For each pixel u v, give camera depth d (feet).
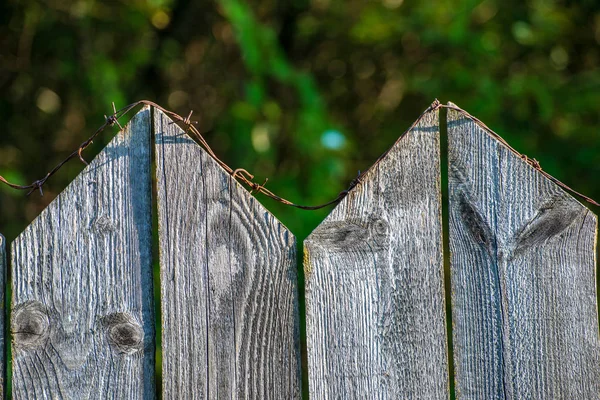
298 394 4.78
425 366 4.78
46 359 4.80
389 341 4.78
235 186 4.79
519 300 4.77
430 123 4.78
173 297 4.79
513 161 4.77
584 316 4.76
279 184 6.70
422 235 4.77
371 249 4.78
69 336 4.80
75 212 4.80
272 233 4.79
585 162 7.07
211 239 4.79
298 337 4.79
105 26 7.41
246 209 4.79
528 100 7.52
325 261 4.78
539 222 4.77
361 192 4.78
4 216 7.48
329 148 6.86
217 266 4.79
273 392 4.79
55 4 7.27
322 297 4.78
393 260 4.77
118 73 7.33
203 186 4.79
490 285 4.78
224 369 4.79
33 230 4.80
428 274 4.77
